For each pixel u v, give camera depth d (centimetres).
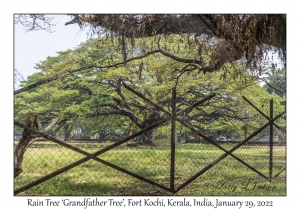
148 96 2180
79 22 906
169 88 2055
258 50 962
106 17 898
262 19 893
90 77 2241
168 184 816
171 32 970
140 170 1007
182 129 1955
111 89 2300
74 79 2259
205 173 985
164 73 1988
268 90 2500
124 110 2281
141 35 966
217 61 1072
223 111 2192
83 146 1409
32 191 716
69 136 2309
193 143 1917
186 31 976
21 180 805
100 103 2266
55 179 834
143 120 2344
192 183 840
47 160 1071
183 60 1410
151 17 916
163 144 1770
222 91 2059
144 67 2058
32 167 970
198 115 2195
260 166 1106
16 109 2198
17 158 682
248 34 902
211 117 2217
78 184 796
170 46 1404
